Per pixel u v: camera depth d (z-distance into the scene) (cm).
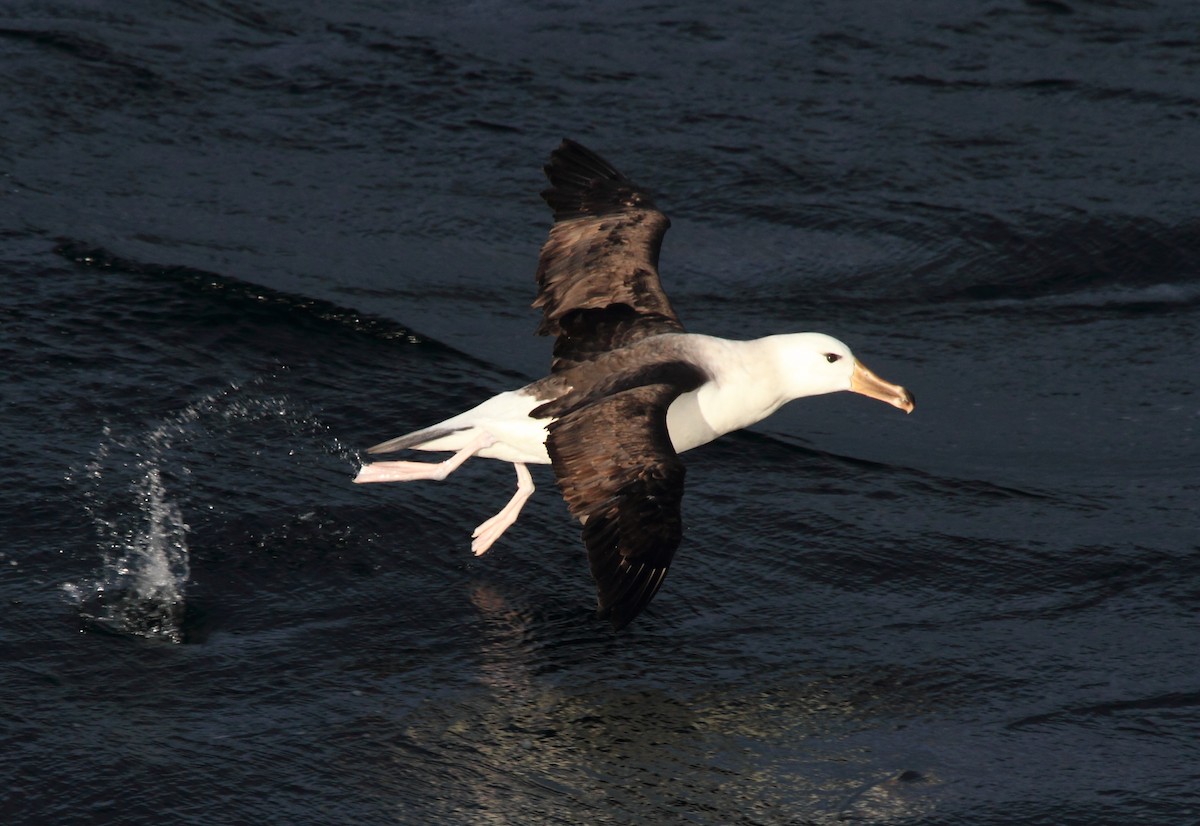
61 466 1288
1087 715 1076
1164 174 2023
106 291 1558
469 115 2072
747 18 2397
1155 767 1023
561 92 2145
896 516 1334
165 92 2038
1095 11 2459
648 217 1266
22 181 1780
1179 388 1606
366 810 962
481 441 1143
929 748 1040
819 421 1518
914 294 1786
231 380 1450
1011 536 1308
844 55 2305
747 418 1215
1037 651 1152
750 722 1061
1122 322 1745
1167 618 1198
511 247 1800
